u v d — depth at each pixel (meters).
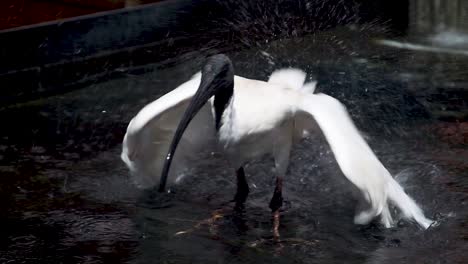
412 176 7.49
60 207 6.87
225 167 7.70
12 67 9.19
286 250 6.18
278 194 6.77
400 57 10.69
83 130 8.52
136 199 7.04
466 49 10.89
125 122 8.74
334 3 11.65
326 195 7.16
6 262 5.94
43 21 10.57
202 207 6.92
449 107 9.08
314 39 11.32
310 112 6.39
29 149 8.02
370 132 8.49
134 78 10.02
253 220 6.70
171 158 6.46
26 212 6.76
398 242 6.28
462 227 6.52
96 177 7.46
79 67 9.71
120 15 9.89
